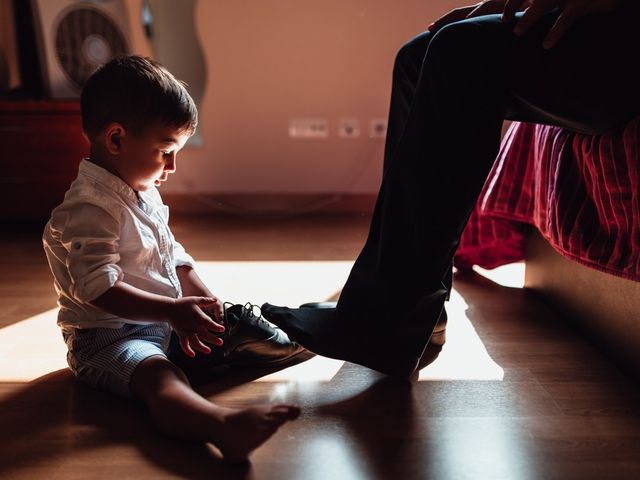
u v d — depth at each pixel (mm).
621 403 1040
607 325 1222
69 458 885
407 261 992
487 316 1449
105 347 1050
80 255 999
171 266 1143
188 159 2732
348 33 2621
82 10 2414
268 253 2041
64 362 1220
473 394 1072
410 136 984
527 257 1654
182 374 986
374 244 1046
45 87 2461
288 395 1072
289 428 961
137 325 1095
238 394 1079
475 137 955
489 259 1740
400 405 1034
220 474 842
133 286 1070
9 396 1076
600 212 1165
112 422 986
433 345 1243
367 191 2752
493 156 978
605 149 1075
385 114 2699
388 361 1026
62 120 2332
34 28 2463
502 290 1646
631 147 1031
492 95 954
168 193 2742
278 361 1194
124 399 1063
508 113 1092
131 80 1020
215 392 1088
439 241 977
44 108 2322
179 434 901
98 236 1012
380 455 886
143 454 893
